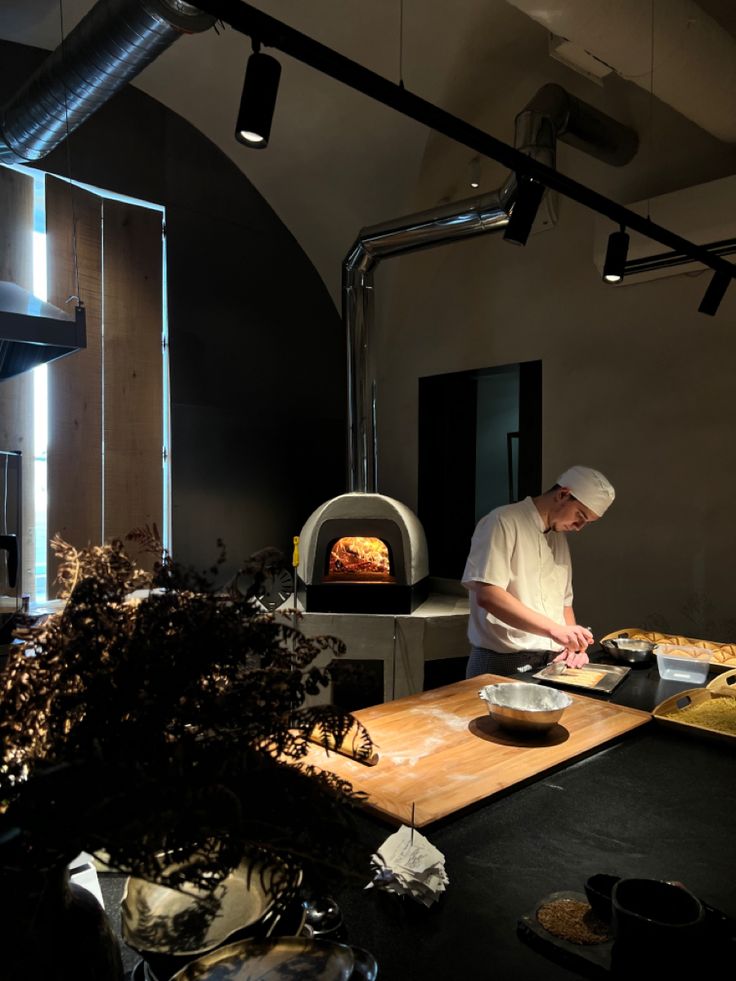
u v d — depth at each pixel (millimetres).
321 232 4516
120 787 610
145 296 3770
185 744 695
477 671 2633
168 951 789
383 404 4992
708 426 3342
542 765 1456
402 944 919
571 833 1212
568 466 3891
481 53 3510
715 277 2682
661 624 3508
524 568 2555
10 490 3234
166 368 3877
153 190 3781
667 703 1816
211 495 4070
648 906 918
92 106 2609
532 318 4055
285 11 3180
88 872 1071
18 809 618
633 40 2457
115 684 718
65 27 3193
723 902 1004
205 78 3611
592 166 3799
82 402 3490
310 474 4629
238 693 753
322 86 3621
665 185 3514
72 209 3438
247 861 898
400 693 3688
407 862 1032
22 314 2168
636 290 3592
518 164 1957
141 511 3732
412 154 4016
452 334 4504
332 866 703
